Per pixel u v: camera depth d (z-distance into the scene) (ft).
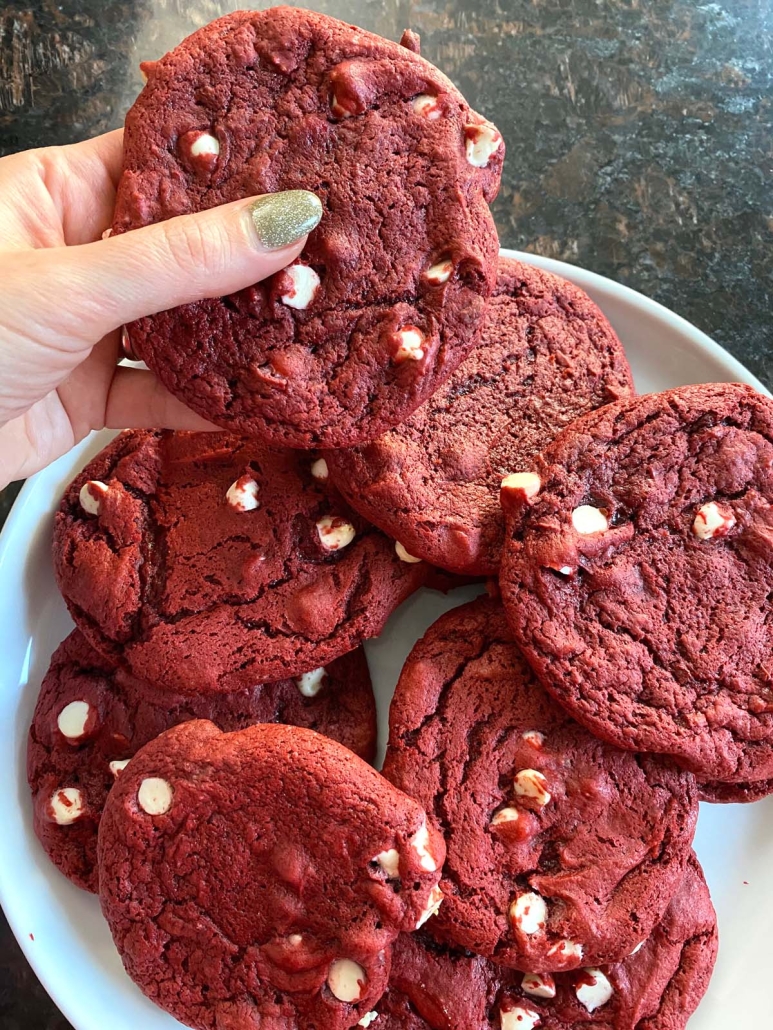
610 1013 0.80
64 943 0.87
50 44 1.22
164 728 0.87
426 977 0.79
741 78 1.20
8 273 0.65
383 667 0.93
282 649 0.83
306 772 0.74
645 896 0.78
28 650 0.95
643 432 0.81
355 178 0.70
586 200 1.15
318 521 0.86
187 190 0.69
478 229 0.71
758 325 1.11
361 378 0.71
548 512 0.79
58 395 0.88
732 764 0.77
